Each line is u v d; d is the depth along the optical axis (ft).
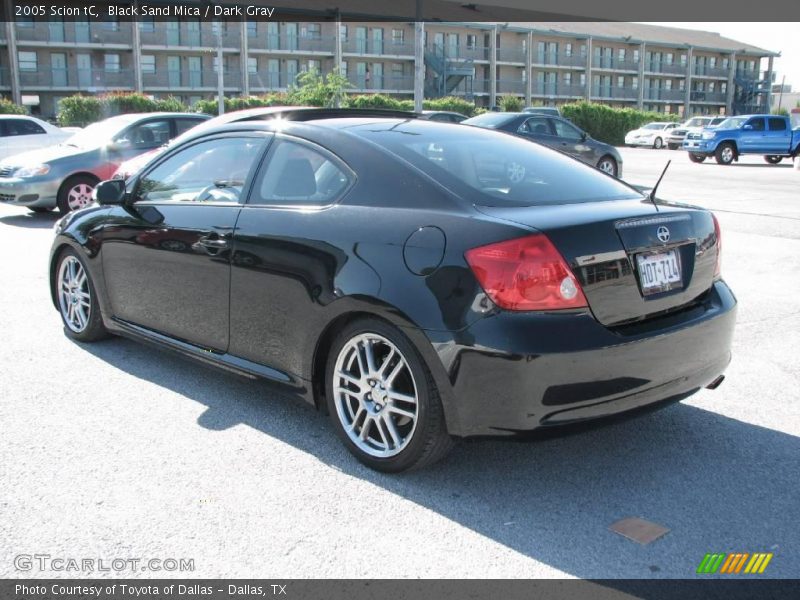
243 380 12.50
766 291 22.31
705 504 10.01
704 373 10.96
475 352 9.30
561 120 53.78
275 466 10.91
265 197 12.17
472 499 10.09
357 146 11.47
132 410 12.82
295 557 8.70
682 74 235.61
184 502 9.85
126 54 149.48
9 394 13.44
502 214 9.92
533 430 9.39
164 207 13.79
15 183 35.09
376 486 10.39
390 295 9.94
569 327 9.31
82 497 9.91
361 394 10.81
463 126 13.56
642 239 10.16
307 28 168.96
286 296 11.33
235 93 161.89
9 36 138.41
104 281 15.23
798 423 12.76
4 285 21.89
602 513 9.76
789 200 46.37
